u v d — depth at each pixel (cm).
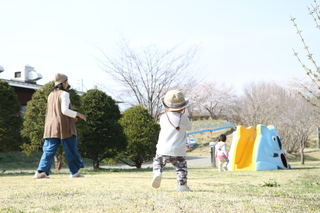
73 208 284
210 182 547
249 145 1101
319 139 3372
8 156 1825
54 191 391
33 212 269
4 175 817
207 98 4891
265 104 2645
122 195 353
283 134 2395
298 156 2448
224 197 343
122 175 776
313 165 1478
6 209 282
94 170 1171
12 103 1238
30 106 1161
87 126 1226
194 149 3697
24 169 1533
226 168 1110
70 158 637
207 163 2173
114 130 1298
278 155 1102
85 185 460
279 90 3228
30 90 2086
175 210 273
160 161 399
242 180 623
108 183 493
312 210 283
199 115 5366
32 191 394
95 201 316
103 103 1301
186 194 361
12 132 1180
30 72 2281
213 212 267
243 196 356
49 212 269
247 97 2852
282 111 2486
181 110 411
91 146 1282
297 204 309
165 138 399
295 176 744
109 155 1315
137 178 621
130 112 1427
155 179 386
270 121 2458
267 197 353
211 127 4362
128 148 1377
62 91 630
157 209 277
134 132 1385
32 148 1155
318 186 507
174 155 393
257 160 1055
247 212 269
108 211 270
